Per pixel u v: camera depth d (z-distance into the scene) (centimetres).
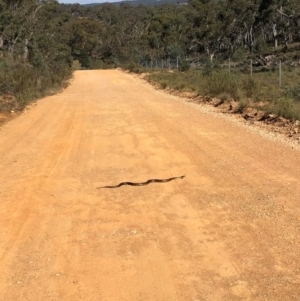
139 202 648
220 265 468
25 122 1339
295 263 466
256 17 6662
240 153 899
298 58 5191
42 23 5375
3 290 431
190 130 1146
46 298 417
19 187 725
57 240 535
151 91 2289
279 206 615
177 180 742
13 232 561
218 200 646
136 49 6412
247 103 1501
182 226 565
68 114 1473
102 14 12875
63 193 693
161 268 466
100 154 921
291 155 873
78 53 8069
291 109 1252
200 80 2292
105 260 484
